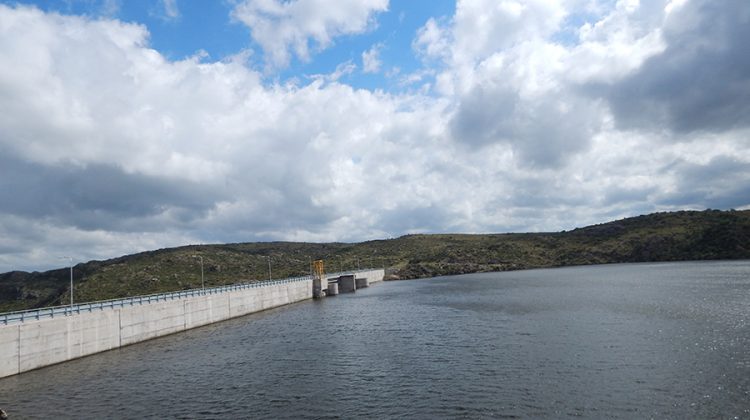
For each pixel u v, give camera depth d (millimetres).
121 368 54250
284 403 40219
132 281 187250
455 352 55781
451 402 38531
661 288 114000
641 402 36281
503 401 38062
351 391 42688
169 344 69375
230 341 70312
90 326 62031
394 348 60125
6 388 46625
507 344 58344
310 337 71500
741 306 79000
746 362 45000
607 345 54625
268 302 121188
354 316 95000
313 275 167125
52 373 52281
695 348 51094
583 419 33750
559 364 47781
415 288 169250
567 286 135250
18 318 53562
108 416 38469
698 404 35281
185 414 38344
